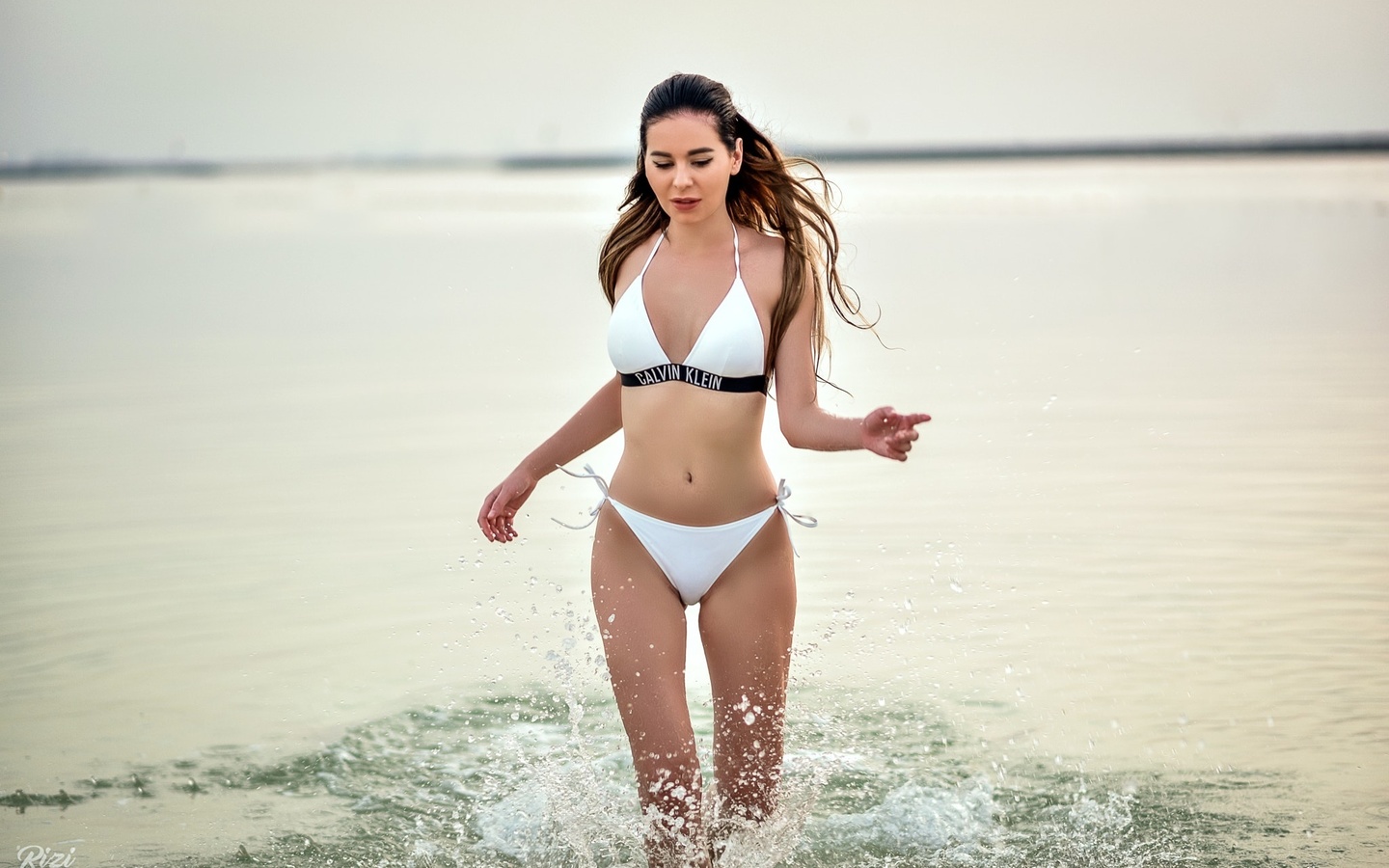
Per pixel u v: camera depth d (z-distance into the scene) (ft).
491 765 13.06
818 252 11.87
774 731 11.46
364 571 18.49
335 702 14.32
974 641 15.49
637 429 11.46
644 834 10.83
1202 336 38.55
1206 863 10.87
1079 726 13.35
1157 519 20.21
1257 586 17.13
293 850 11.39
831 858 11.24
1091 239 75.72
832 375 32.30
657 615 11.19
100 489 22.97
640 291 11.49
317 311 48.32
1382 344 36.42
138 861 11.12
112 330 43.68
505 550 19.47
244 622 16.52
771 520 11.49
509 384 32.58
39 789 12.35
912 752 13.01
